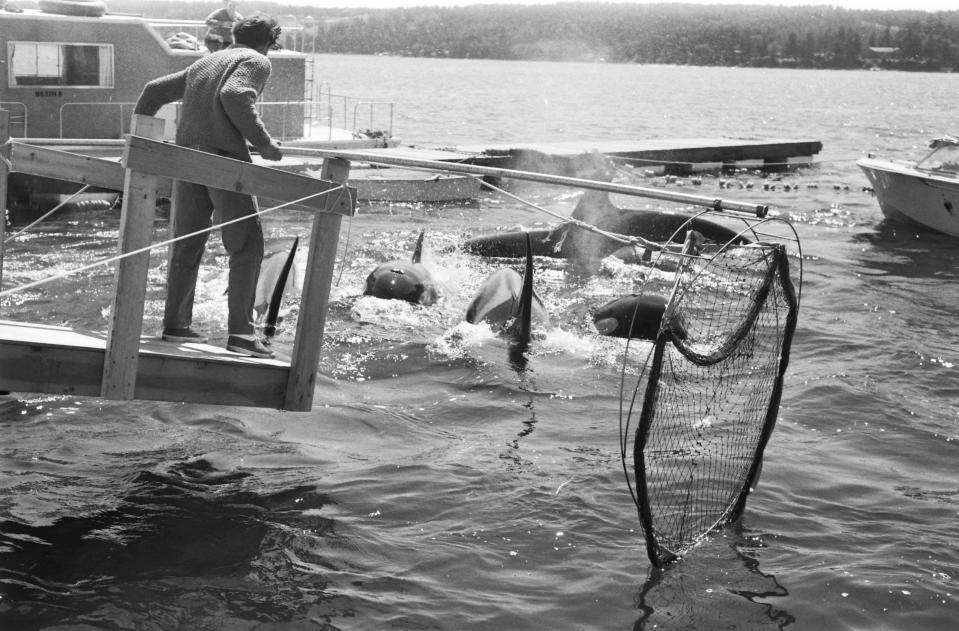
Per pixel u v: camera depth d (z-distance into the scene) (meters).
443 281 14.28
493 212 21.56
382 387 9.59
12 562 5.88
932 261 17.27
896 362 10.91
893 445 8.43
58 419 8.09
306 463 7.56
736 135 51.34
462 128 49.88
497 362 10.44
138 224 6.31
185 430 8.06
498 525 6.66
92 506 6.64
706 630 5.55
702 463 7.36
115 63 20.20
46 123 19.80
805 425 8.89
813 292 14.48
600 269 15.05
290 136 23.06
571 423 8.75
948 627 5.64
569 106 77.69
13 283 12.63
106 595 5.60
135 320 6.37
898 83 180.25
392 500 6.97
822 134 53.69
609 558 6.27
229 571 5.93
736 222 21.33
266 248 13.84
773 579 6.11
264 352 7.42
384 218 19.97
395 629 5.44
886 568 6.25
